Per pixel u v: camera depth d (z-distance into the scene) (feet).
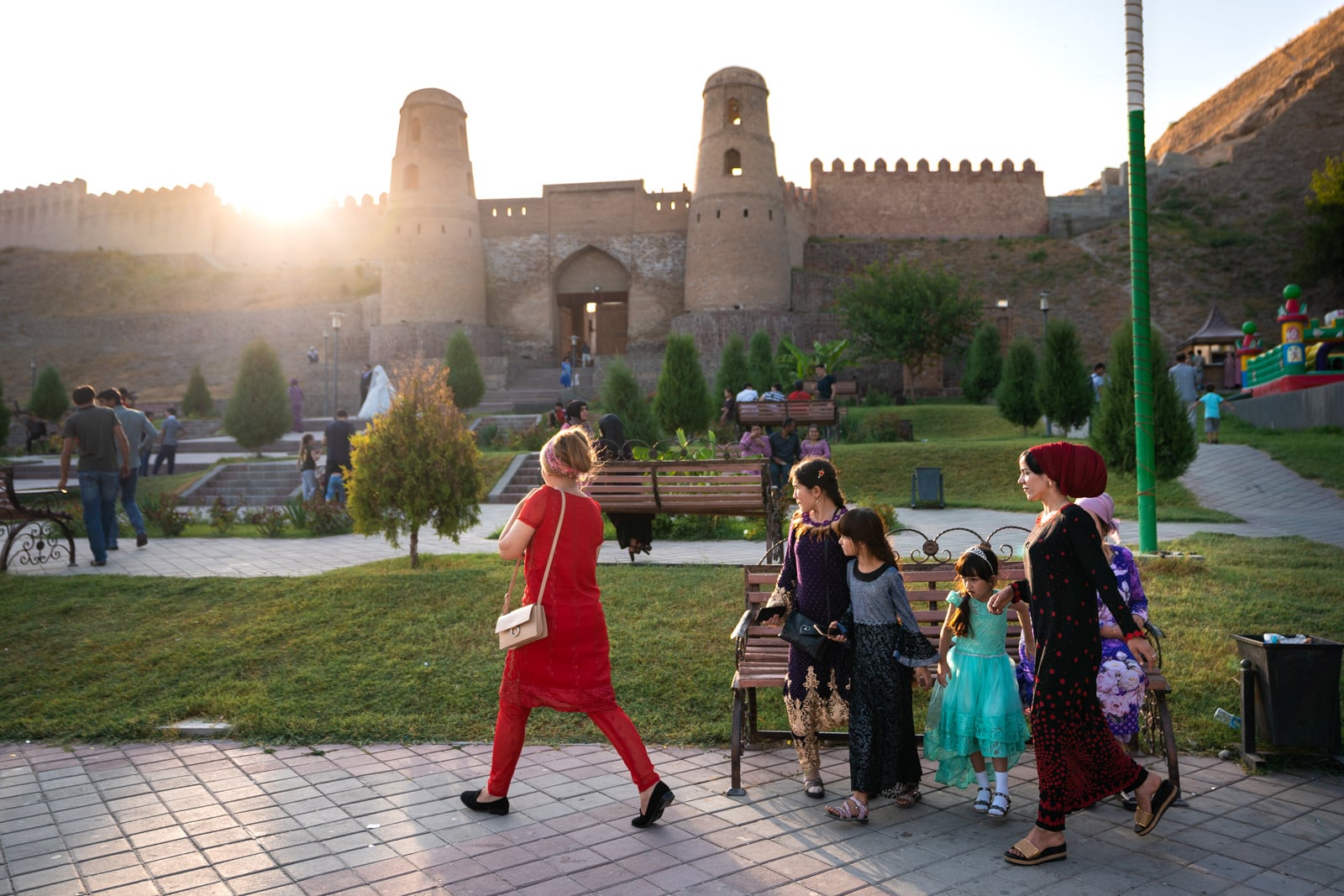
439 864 11.84
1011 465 57.26
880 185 189.57
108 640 22.39
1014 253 182.91
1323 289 170.81
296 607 23.91
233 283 203.00
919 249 183.01
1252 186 199.82
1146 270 27.61
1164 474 47.32
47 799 14.56
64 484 30.91
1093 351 160.66
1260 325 164.25
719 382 92.89
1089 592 12.05
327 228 210.18
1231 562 27.96
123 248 228.02
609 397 68.74
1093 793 11.84
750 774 15.14
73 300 207.10
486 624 22.52
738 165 143.95
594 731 17.22
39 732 17.85
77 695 19.52
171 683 19.95
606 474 26.30
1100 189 205.36
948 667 13.79
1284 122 205.36
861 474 57.98
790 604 14.11
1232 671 18.21
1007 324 154.10
